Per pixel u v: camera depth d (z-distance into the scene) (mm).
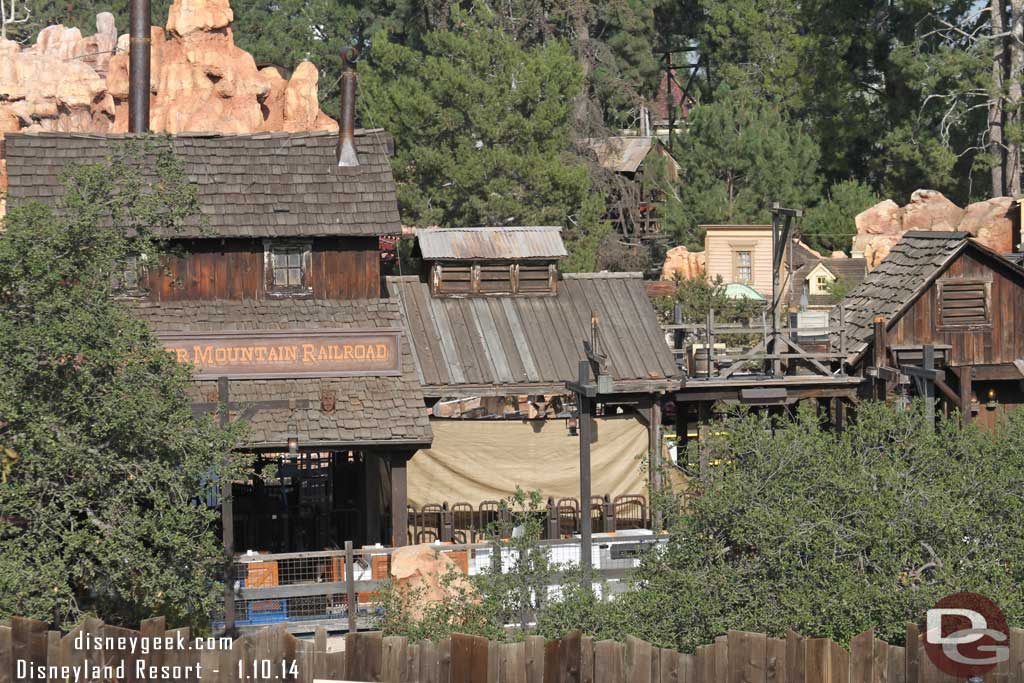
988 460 31141
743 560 28938
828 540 28344
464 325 45344
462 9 111438
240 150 45000
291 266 43625
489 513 43469
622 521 44750
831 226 107562
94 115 88625
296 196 44062
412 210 85312
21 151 43125
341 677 24734
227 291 43094
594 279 48094
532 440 43750
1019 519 29875
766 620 27609
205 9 88125
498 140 86875
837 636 27734
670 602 28547
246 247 43219
